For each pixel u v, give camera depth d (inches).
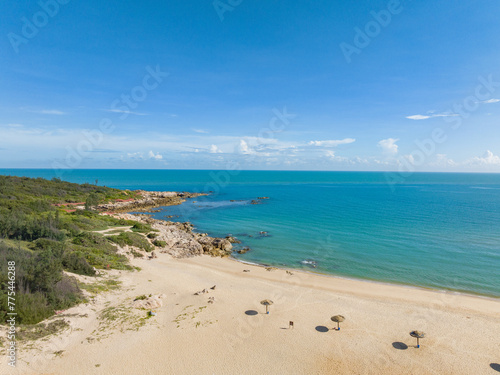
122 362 735.1
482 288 1363.2
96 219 2314.2
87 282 1128.2
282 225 2778.1
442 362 795.4
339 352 832.3
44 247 1280.8
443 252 1895.9
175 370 728.3
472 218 3041.3
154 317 960.3
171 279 1339.8
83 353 743.1
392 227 2637.8
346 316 1047.6
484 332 952.3
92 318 904.3
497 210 3580.2
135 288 1179.3
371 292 1298.0
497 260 1742.1
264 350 829.2
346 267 1657.2
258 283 1374.3
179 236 2239.2
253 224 2844.5
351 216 3208.7
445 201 4566.9
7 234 1451.8
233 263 1732.3
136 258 1638.8
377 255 1854.1
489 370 765.3
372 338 906.7
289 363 779.4
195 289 1243.2
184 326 923.4
